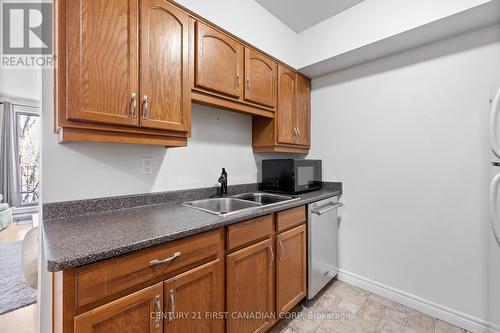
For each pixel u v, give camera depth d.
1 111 4.32
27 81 3.34
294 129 2.22
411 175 1.85
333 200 2.14
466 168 1.61
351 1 1.79
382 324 1.63
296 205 1.66
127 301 0.84
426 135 1.78
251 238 1.34
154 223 1.09
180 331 1.01
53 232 0.95
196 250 1.07
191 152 1.77
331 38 1.98
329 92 2.34
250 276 1.35
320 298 1.95
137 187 1.48
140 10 1.16
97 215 1.25
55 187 1.18
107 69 1.05
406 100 1.87
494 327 1.47
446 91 1.69
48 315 1.17
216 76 1.52
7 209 4.09
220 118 1.97
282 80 2.08
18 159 4.54
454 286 1.65
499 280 1.46
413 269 1.83
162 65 1.24
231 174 2.06
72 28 0.97
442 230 1.71
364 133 2.10
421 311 1.77
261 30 1.84
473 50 1.58
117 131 1.12
